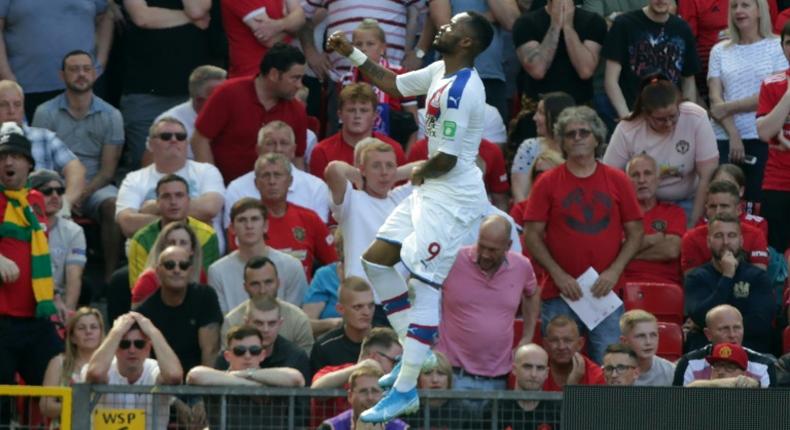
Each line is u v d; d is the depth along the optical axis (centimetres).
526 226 4625
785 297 4728
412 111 5531
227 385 3681
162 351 4003
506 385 4416
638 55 5541
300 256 4825
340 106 5162
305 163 5338
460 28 3077
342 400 3688
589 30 5591
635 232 4628
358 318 4247
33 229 4516
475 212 3089
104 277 5328
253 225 4603
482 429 3634
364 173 4678
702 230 4759
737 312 4362
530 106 5491
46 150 5188
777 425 3141
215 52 5766
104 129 5397
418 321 3095
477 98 3053
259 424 3650
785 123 5178
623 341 4275
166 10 5669
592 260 4584
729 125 5491
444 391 3597
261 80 5200
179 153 4972
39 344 4509
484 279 4400
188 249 4497
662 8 5544
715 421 3134
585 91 5616
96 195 5303
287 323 4378
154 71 5662
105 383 3891
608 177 4628
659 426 3161
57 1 5641
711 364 4175
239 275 4600
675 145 5081
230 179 5222
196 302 4353
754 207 5375
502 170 5219
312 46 5828
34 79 5634
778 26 5784
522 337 4525
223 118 5194
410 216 3116
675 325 4553
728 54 5547
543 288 4625
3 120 5178
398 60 5747
